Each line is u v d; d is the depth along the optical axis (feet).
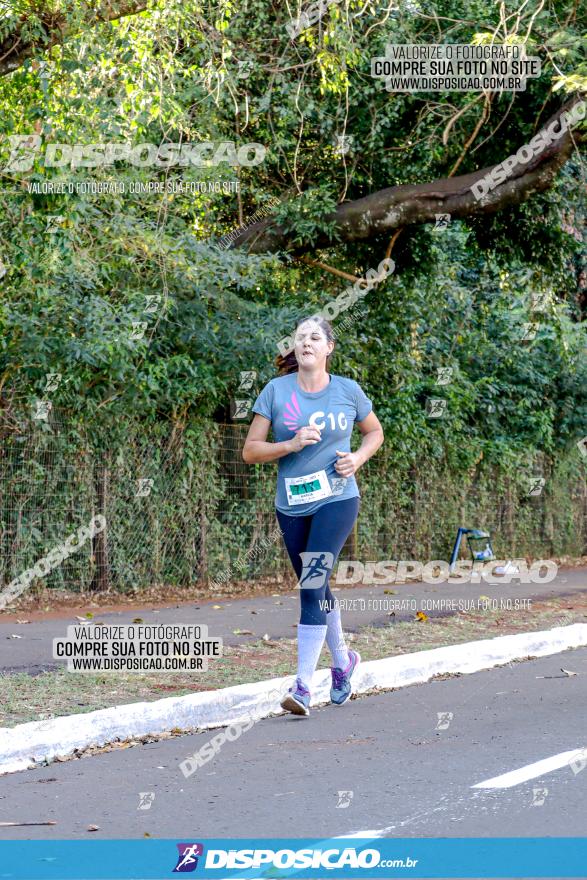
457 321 73.36
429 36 55.36
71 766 21.74
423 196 53.72
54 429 44.68
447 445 67.15
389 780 19.75
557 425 78.28
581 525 81.10
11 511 43.37
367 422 26.50
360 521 60.64
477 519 70.49
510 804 18.02
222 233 56.90
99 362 43.80
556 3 54.08
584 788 18.98
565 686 30.19
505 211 61.72
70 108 37.19
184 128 47.26
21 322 40.78
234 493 53.26
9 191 36.96
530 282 66.49
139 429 47.93
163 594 48.78
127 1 38.34
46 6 35.47
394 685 30.60
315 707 27.78
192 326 47.73
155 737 24.35
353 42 51.29
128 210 46.21
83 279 42.11
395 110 54.75
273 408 26.13
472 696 28.78
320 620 25.95
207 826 17.29
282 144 54.03
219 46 50.49
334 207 53.67
